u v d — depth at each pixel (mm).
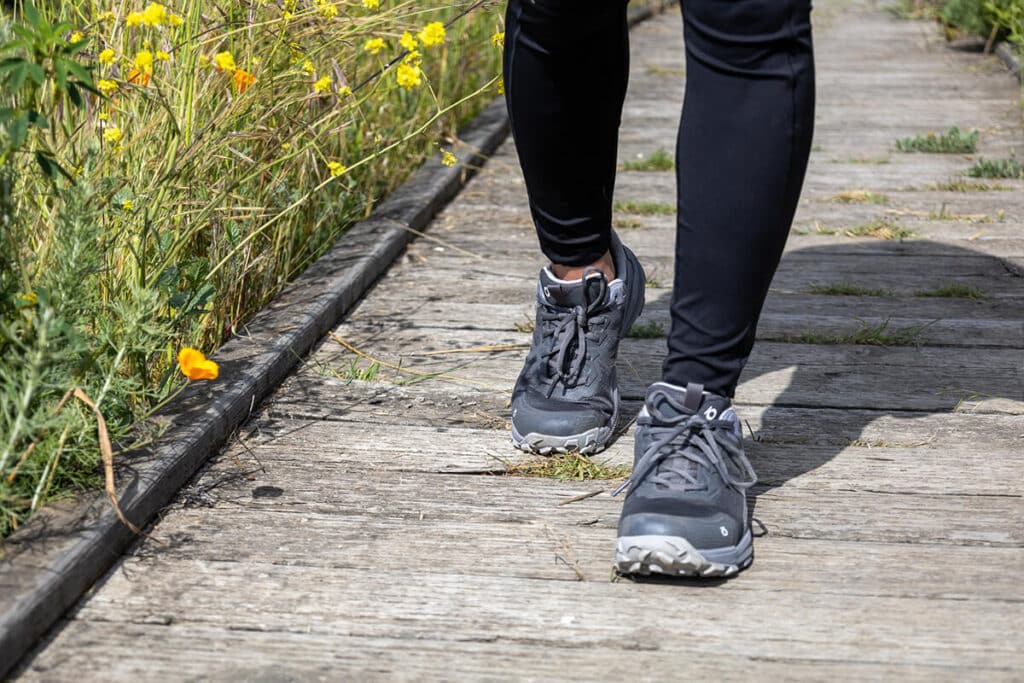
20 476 1816
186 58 2574
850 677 1536
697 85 1715
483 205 4109
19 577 1618
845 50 7824
